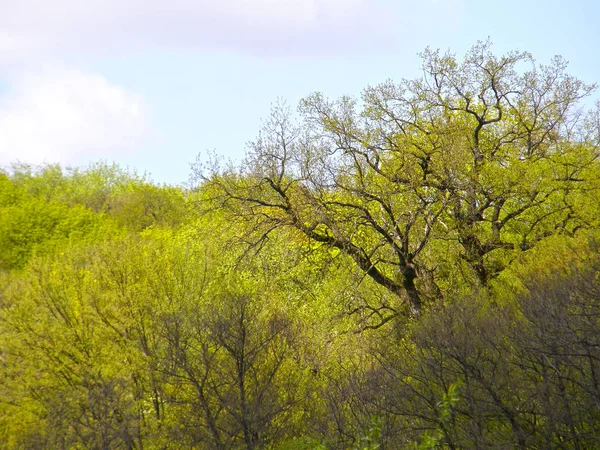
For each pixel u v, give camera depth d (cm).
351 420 1462
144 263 2044
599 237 1652
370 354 1856
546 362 1207
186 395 1648
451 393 949
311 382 1758
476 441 1162
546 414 1154
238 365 1590
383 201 2116
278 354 1766
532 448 1187
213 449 1473
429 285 2119
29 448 1384
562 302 1281
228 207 2189
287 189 2172
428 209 2105
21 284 2014
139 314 1886
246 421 1502
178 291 2030
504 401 1243
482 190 2164
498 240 2147
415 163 2172
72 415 1455
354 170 2189
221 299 1898
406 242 2106
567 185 2152
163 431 1559
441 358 1306
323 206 2119
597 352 1167
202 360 1633
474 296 1745
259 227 2172
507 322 1420
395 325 2098
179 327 1672
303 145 2177
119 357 1786
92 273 2016
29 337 1855
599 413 1173
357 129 2211
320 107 2220
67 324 1911
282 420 1609
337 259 2236
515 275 1853
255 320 1762
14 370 1791
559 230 2020
